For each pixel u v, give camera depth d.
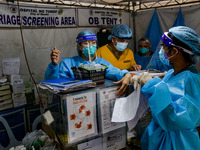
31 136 1.68
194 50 1.18
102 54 2.95
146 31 4.12
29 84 3.12
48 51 3.37
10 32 2.95
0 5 2.79
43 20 3.23
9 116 2.83
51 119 1.36
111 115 1.41
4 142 2.74
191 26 3.53
